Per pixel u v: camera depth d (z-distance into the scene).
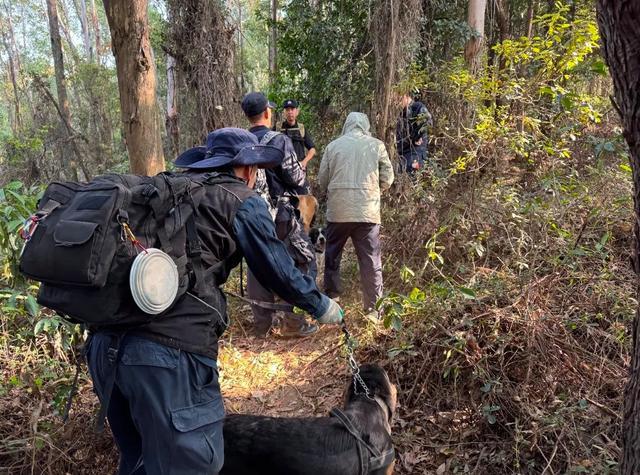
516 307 3.32
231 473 2.24
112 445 3.00
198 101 7.27
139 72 3.92
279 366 4.15
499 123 4.87
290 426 2.30
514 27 11.77
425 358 3.35
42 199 1.91
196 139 7.45
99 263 1.64
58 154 12.04
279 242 1.99
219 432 1.92
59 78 13.42
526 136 4.88
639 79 1.48
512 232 4.35
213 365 1.92
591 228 4.26
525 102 4.84
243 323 4.91
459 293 3.53
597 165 4.80
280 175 4.15
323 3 8.98
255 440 2.23
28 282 3.25
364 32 8.11
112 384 1.81
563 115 4.87
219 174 2.05
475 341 3.22
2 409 3.13
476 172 4.75
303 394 3.74
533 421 2.90
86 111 15.19
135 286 1.66
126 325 1.76
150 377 1.76
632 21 1.42
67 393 3.06
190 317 1.84
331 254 4.66
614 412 2.79
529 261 3.94
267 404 3.68
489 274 3.95
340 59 8.64
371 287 4.42
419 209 4.91
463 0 8.84
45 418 3.04
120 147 14.54
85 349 2.01
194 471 1.81
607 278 3.68
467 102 5.27
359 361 3.80
